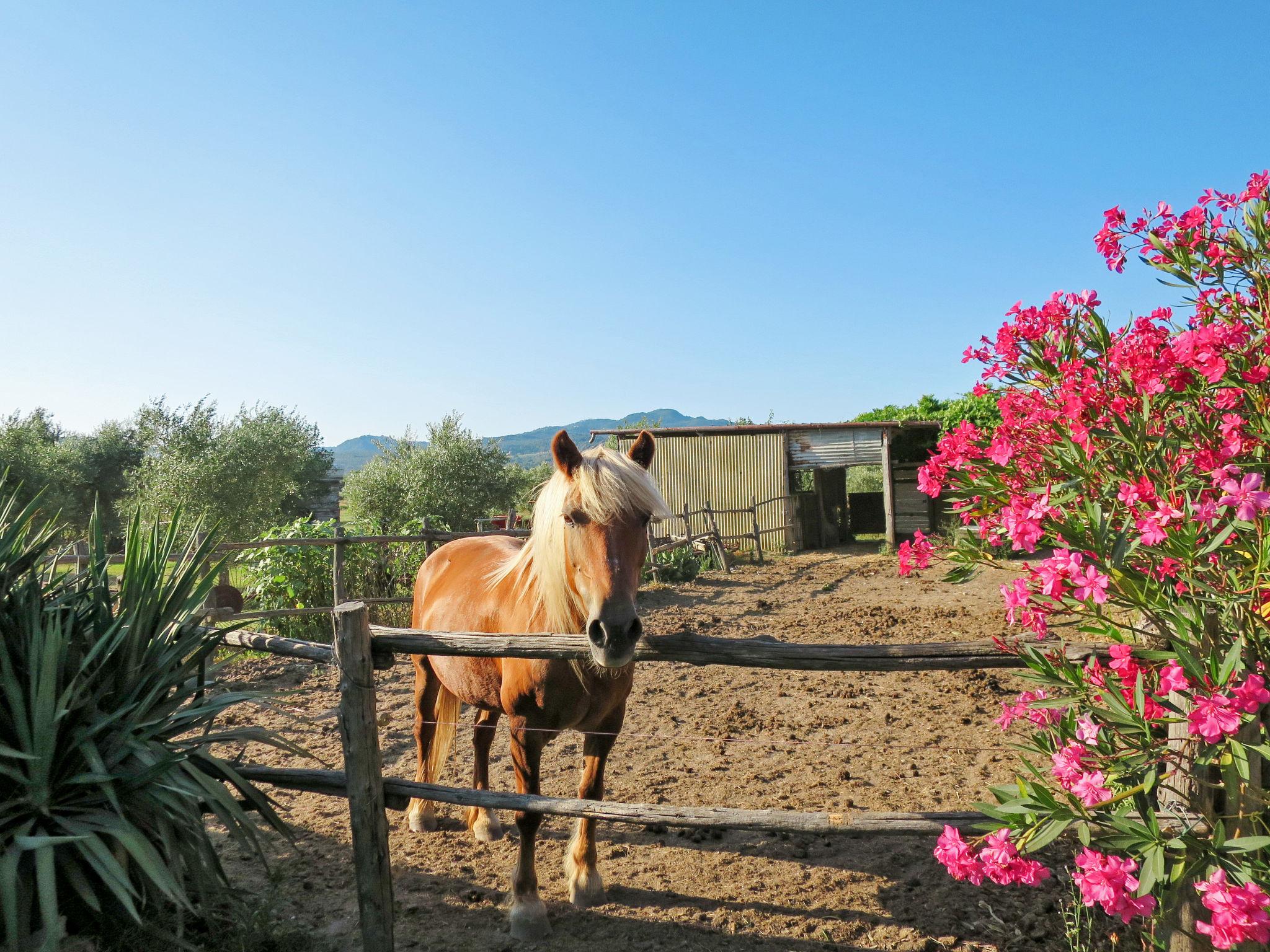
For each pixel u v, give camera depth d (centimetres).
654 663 714
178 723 271
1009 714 233
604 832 386
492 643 274
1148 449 200
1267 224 203
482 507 2308
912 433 1892
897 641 788
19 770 233
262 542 791
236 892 284
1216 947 164
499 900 325
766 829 254
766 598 1123
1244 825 190
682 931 299
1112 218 232
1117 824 183
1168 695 196
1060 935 281
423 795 283
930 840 366
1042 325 233
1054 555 190
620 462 274
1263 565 169
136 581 286
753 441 1845
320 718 566
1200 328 188
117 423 2670
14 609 268
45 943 195
